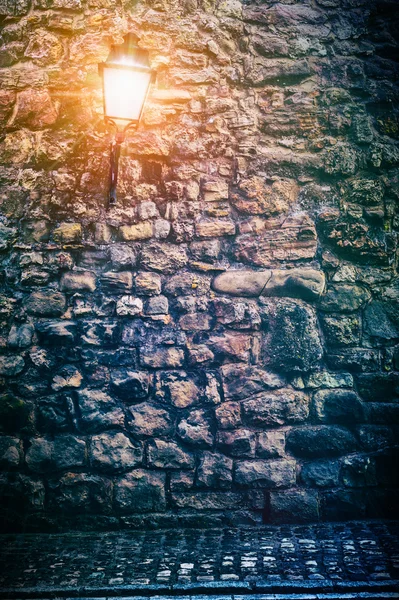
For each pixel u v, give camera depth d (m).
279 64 4.27
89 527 3.84
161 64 4.20
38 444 3.89
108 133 4.14
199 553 3.41
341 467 3.93
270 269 4.13
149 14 4.23
